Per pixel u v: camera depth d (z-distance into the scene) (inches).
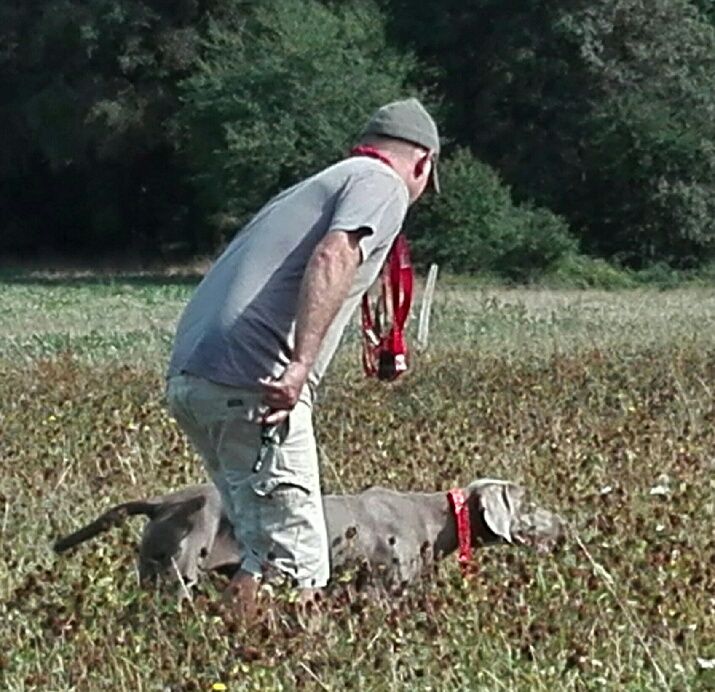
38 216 4082.2
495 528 594.6
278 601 495.5
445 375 1195.9
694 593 527.2
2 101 3907.5
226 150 3491.6
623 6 3513.8
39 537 649.6
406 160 508.1
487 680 454.3
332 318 479.5
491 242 3444.9
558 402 1037.8
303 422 502.3
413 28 3708.2
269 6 3654.0
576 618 500.7
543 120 3624.5
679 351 1352.1
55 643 492.1
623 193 3555.6
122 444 862.5
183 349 506.3
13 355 1497.3
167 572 562.6
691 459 792.3
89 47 3727.9
